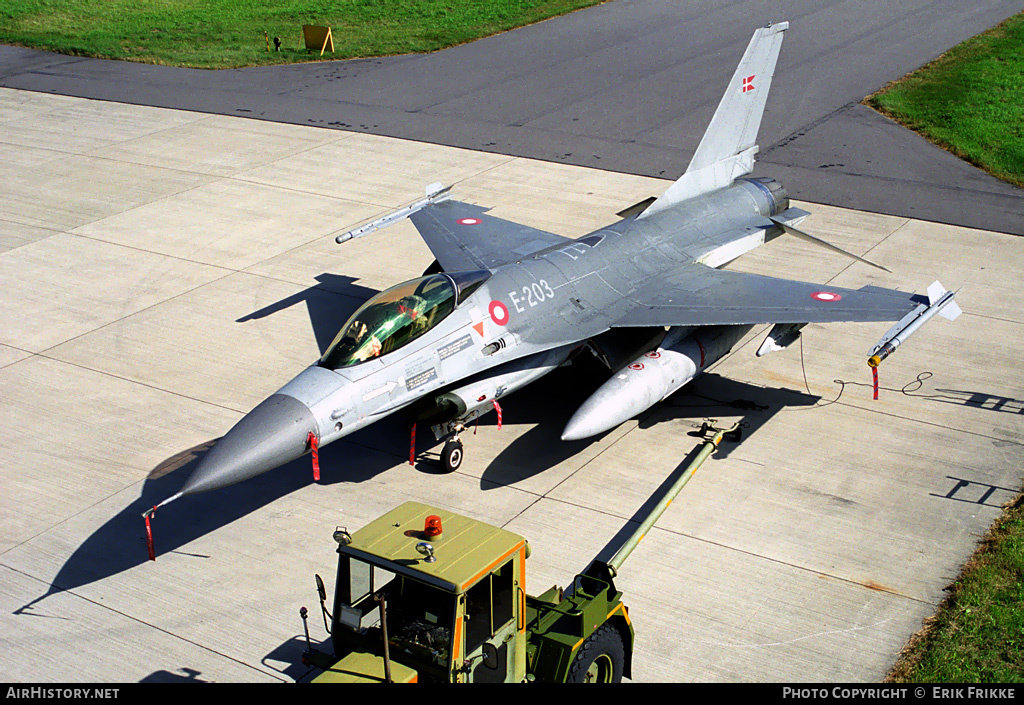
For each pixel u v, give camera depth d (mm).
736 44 36344
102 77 34844
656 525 11227
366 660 7332
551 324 13109
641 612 9742
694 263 15125
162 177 24359
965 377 14508
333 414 11086
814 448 12781
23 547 11039
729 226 16234
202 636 9539
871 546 10719
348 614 7637
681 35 38250
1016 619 9391
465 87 32219
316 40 37594
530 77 33156
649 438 13234
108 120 29562
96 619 9820
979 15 40875
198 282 18406
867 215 21047
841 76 32438
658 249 15023
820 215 21078
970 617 9453
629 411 12570
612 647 8203
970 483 11852
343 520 11469
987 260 18672
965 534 10867
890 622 9508
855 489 11820
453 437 12484
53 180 24297
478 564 7105
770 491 11852
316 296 17719
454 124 28203
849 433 13117
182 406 14031
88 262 19391
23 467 12586
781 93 30734
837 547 10719
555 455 12867
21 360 15492
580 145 25984
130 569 10641
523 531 11117
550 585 10062
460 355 12180
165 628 9664
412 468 12648
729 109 16453
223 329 16469
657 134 26672
